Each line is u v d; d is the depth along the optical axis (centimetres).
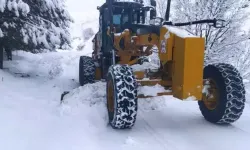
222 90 459
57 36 941
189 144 408
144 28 510
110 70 462
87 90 564
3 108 514
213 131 457
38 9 915
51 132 429
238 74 462
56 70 1056
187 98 416
